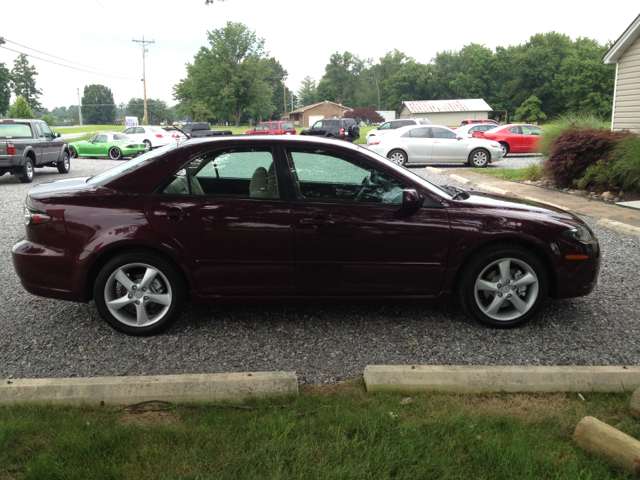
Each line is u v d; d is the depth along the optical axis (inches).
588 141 433.4
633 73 587.5
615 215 332.5
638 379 119.3
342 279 155.0
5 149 538.0
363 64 5698.8
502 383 117.8
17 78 5019.7
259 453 91.3
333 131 1190.9
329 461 90.0
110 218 147.7
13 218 352.2
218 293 154.3
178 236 148.4
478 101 2829.7
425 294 158.9
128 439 96.0
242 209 150.1
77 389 112.4
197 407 110.6
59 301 187.5
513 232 154.9
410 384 117.8
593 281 163.8
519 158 840.9
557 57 3782.0
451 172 614.9
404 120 1167.0
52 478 84.9
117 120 5890.8
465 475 86.7
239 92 2923.2
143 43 2443.4
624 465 87.7
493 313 160.1
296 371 134.5
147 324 153.9
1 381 114.8
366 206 153.4
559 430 101.7
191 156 152.4
